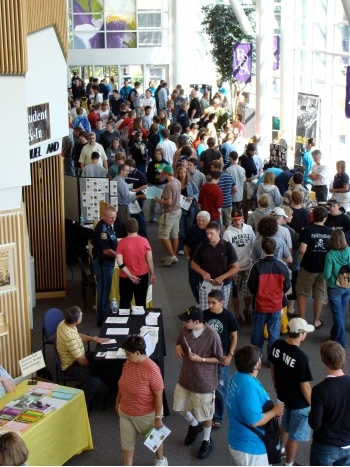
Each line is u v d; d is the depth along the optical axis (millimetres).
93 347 8867
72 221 11930
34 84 8812
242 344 8969
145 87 27688
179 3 26609
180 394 6629
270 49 18734
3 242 7562
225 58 23422
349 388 5277
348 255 8461
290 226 9898
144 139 17719
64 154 14969
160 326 7957
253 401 5312
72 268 12016
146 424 6129
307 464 6500
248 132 19828
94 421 7285
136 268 8883
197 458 6652
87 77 27422
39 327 9625
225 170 13211
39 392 6699
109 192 11641
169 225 11875
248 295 9398
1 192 7426
